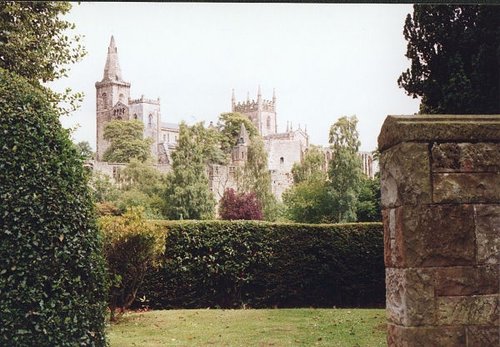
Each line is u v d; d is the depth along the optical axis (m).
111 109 107.06
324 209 53.88
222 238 13.18
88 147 65.94
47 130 5.93
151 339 8.70
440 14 10.39
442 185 3.70
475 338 3.63
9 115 5.76
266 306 13.30
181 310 12.18
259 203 59.72
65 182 5.87
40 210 5.62
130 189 59.03
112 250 10.29
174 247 12.95
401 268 3.69
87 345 5.85
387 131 3.85
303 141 98.62
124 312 11.59
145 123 105.94
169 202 55.44
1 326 5.41
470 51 10.27
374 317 10.56
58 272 5.65
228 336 8.84
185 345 8.19
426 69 10.77
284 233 13.43
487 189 3.72
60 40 12.58
